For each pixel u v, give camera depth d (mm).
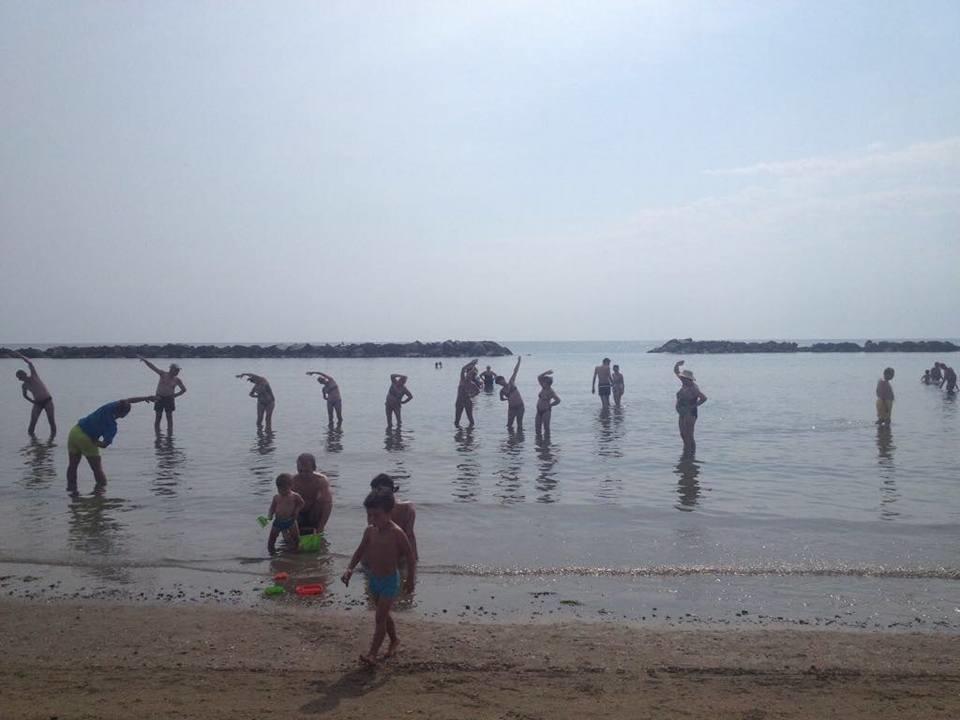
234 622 7598
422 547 10336
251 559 9805
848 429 23578
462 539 10758
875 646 6996
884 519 11867
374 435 22516
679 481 15109
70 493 13844
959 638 7195
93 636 7215
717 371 63250
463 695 6043
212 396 37969
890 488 14359
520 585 8828
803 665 6594
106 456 18328
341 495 13734
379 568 6707
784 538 10758
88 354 97938
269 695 6016
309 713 5699
